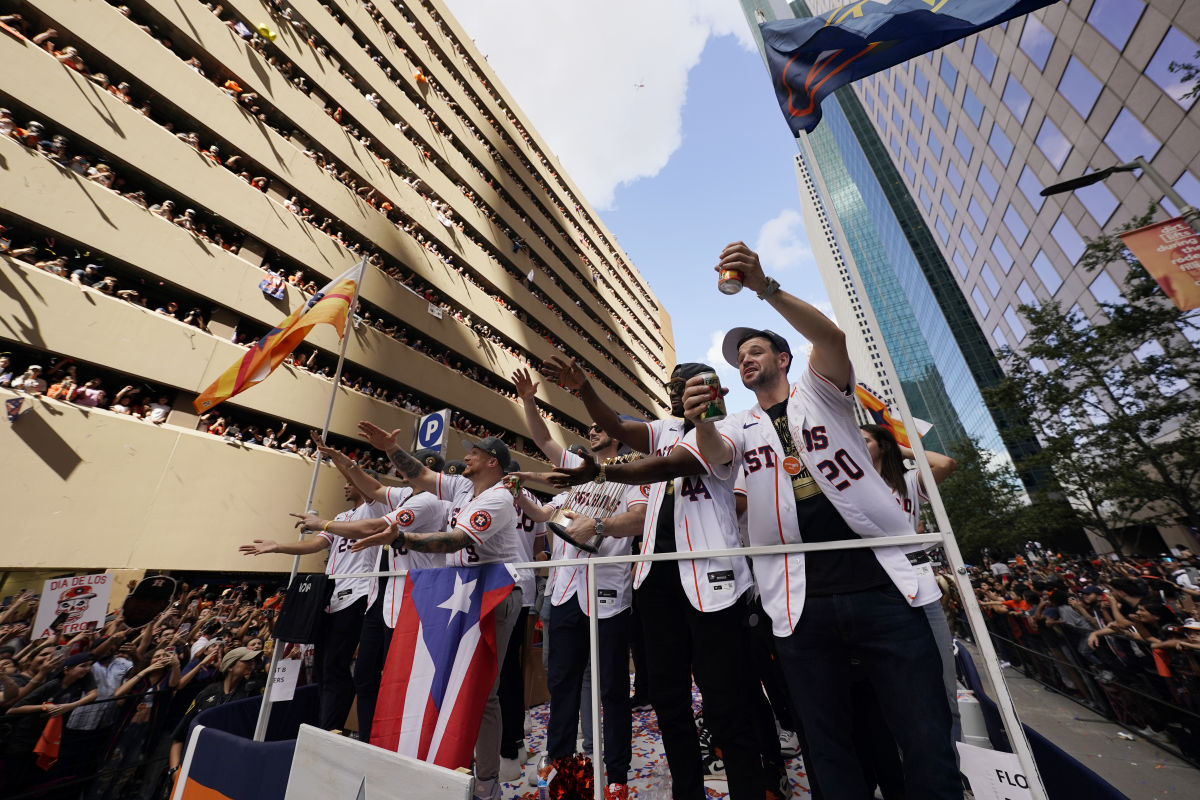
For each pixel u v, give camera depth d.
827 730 1.45
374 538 2.12
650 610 2.18
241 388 3.61
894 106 34.56
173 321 9.10
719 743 1.81
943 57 25.28
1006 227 24.56
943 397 51.59
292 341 3.53
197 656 4.64
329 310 3.48
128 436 8.02
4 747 3.15
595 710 1.73
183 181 9.89
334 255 12.88
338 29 15.20
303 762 1.89
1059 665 5.02
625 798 2.24
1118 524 12.74
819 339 1.59
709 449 1.81
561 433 21.77
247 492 9.41
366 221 14.38
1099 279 18.44
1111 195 16.81
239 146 11.25
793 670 1.54
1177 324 11.02
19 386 7.17
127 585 7.64
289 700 2.90
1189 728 3.26
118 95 9.35
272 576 9.84
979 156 24.98
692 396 1.76
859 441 1.60
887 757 1.89
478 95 23.34
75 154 8.67
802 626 1.53
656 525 2.30
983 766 1.26
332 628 3.24
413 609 2.25
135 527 7.87
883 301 71.06
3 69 7.70
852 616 1.45
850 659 1.55
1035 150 20.16
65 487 7.23
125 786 3.58
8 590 6.65
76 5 8.89
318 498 10.63
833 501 1.56
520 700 3.35
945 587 3.05
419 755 1.91
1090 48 15.98
